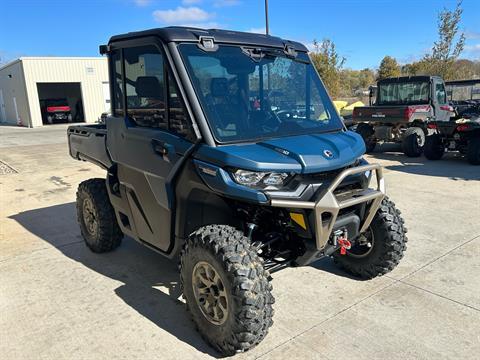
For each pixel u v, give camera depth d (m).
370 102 14.27
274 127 3.47
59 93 36.62
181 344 3.24
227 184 2.94
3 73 37.91
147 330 3.43
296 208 3.01
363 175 3.52
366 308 3.65
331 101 4.07
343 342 3.20
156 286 4.17
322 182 3.14
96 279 4.34
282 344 3.19
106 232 4.77
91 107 33.69
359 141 3.64
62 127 28.86
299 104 3.83
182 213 3.37
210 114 3.21
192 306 3.25
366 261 4.05
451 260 4.58
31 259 4.90
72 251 5.12
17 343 3.29
